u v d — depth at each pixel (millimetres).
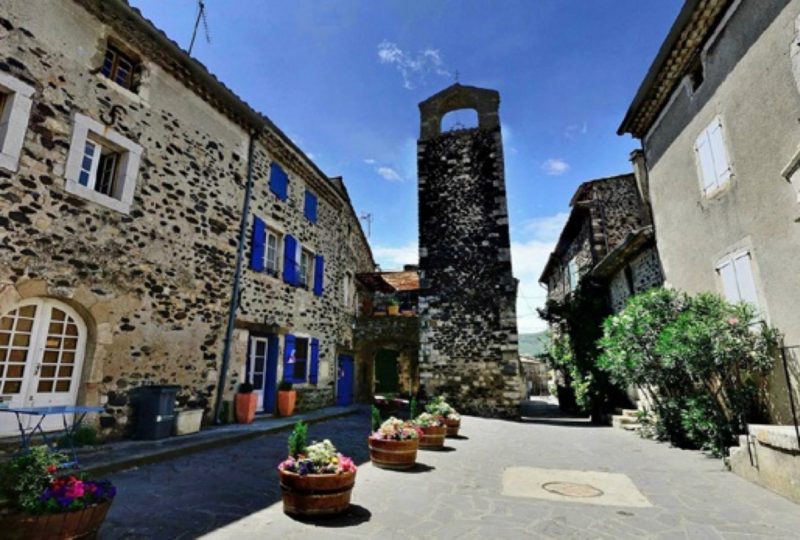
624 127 9250
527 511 3619
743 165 5781
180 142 7246
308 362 10633
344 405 12609
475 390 11594
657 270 8773
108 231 5902
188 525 3100
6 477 2527
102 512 2686
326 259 12133
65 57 5613
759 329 5402
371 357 15594
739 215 5910
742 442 4812
